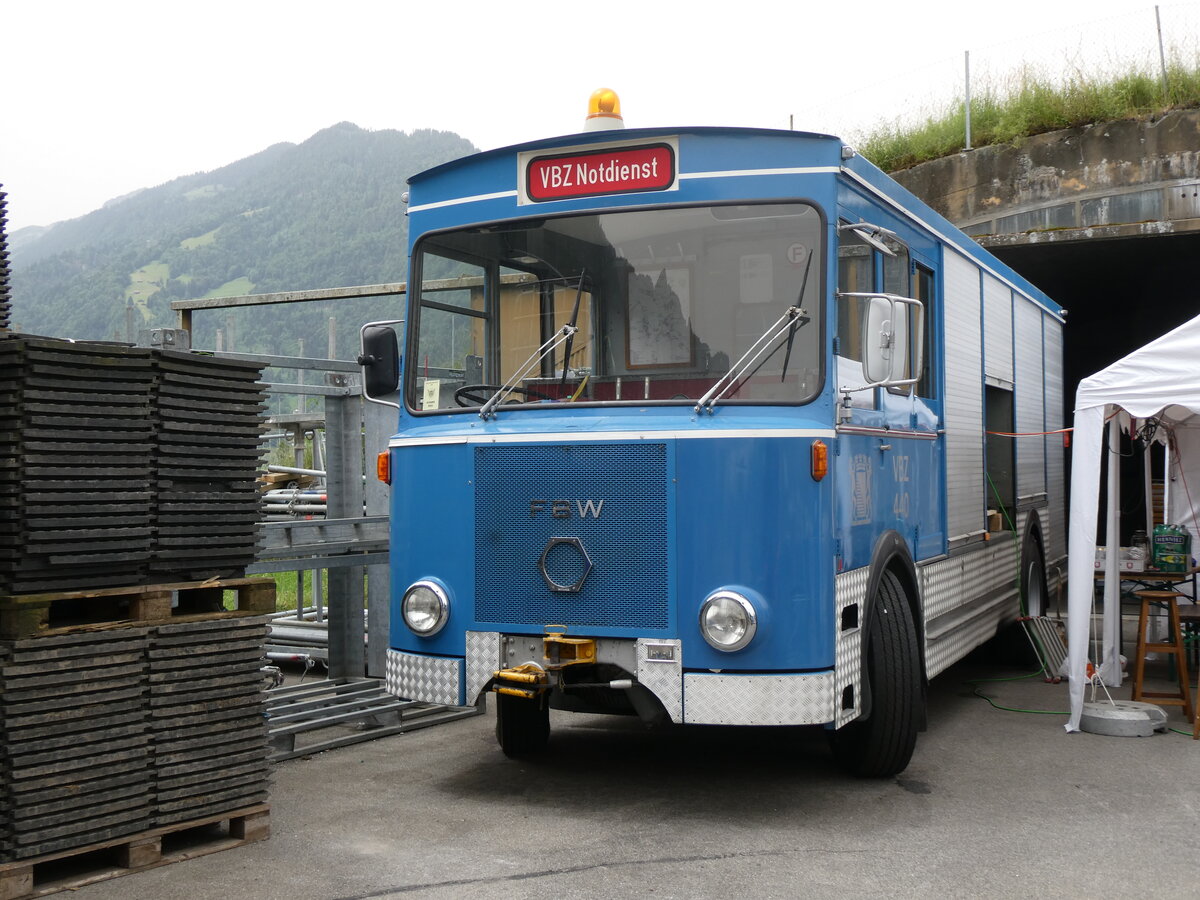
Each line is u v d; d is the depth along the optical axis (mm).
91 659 4535
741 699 5168
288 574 14781
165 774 4770
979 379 8555
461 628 5719
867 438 5914
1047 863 4852
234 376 5215
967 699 8750
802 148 5570
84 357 4637
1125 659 9656
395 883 4578
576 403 5727
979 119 15789
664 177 5707
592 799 5852
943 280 7617
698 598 5254
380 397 6363
